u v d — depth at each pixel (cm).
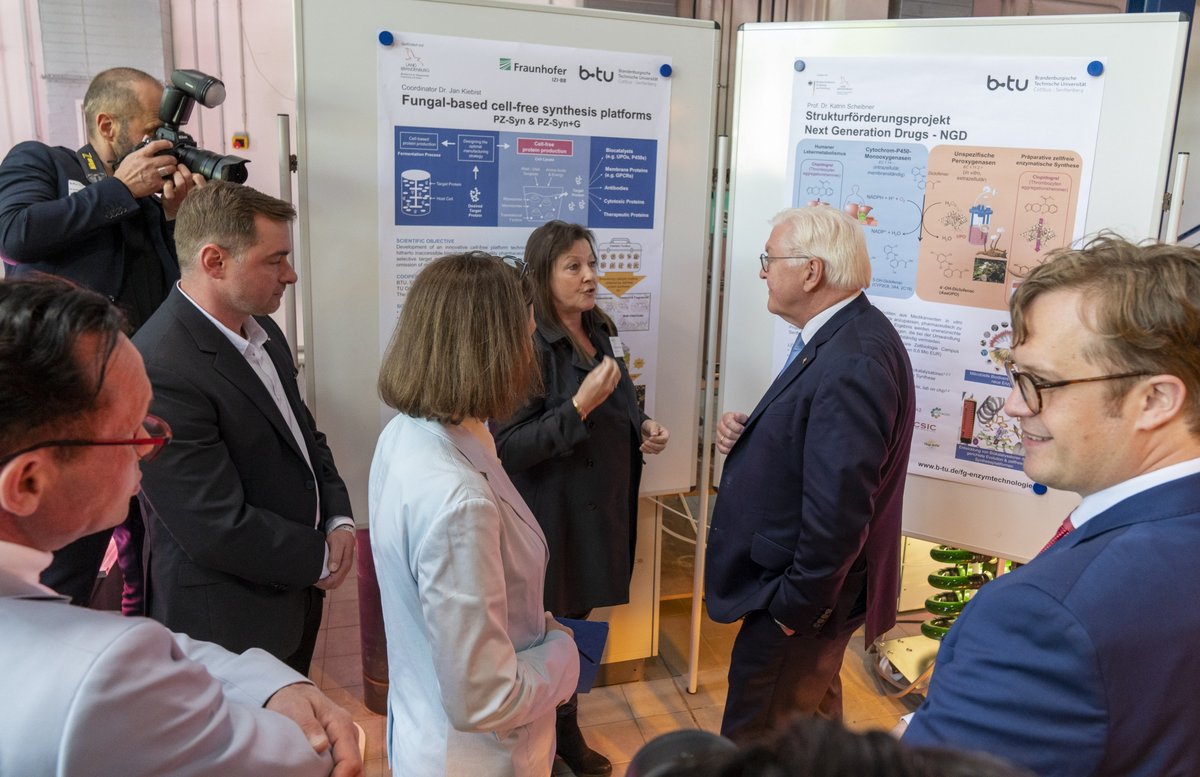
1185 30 178
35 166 200
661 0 347
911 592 298
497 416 117
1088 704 67
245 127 357
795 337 218
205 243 155
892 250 208
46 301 65
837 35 204
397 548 111
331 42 185
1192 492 75
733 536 182
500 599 108
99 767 58
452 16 191
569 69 202
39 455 63
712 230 240
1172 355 74
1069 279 80
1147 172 186
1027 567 79
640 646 257
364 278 198
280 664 91
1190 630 69
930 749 38
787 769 36
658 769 39
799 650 177
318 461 185
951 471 211
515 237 208
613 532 209
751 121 215
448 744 116
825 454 159
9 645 60
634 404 214
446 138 197
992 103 193
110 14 327
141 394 71
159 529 157
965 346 204
